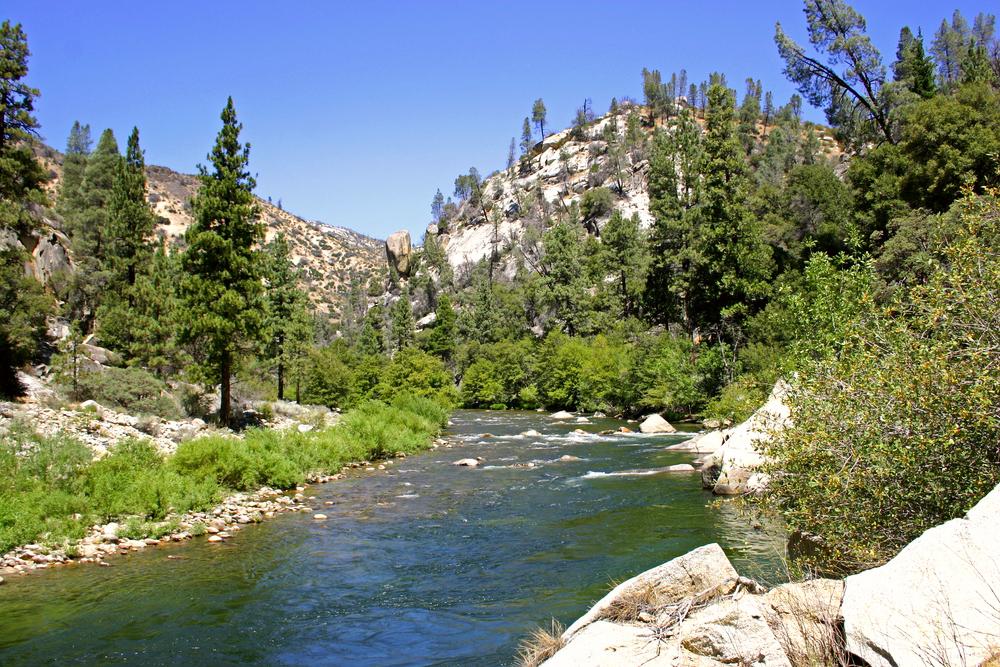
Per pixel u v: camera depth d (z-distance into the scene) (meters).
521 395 77.62
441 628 9.26
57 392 29.22
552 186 174.38
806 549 8.94
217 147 34.47
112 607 10.32
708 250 48.91
